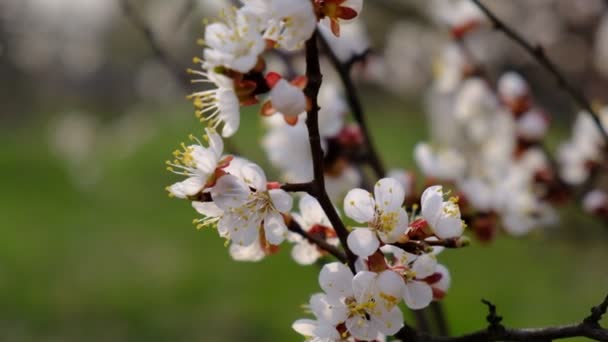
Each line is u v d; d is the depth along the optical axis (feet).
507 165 13.44
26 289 34.55
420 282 5.96
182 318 30.73
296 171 10.88
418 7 36.27
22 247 40.73
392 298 5.63
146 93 67.41
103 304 32.65
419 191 11.21
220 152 5.90
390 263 6.27
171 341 29.14
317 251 6.89
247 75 5.69
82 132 66.69
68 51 74.54
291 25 5.37
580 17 34.58
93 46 73.67
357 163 10.77
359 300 5.75
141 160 54.49
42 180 55.21
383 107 57.72
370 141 10.41
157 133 59.31
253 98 5.75
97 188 52.08
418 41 40.14
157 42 12.10
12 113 76.64
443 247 6.22
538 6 35.58
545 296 27.30
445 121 30.86
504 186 11.71
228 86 5.76
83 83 75.25
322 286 5.90
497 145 13.62
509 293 28.02
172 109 63.82
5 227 44.60
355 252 5.69
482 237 10.93
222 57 5.57
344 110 10.84
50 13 73.61
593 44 33.99
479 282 29.12
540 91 27.94
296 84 5.68
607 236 26.27
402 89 45.19
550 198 12.82
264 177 5.92
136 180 51.72
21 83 76.64
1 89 76.07
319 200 5.95
